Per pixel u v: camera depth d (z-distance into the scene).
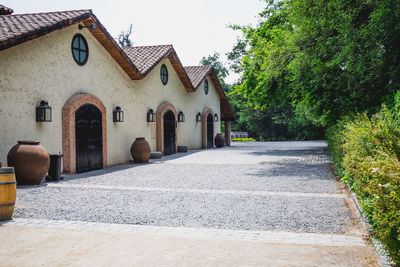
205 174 12.16
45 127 11.64
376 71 9.62
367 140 5.86
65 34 12.54
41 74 11.47
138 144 16.39
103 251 4.53
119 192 8.87
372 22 9.00
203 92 27.53
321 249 4.56
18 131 10.61
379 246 4.35
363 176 5.50
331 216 6.29
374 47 9.35
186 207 7.15
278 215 6.41
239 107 51.62
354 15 9.79
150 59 18.50
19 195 8.42
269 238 5.08
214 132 29.77
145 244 4.81
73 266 4.03
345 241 4.89
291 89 19.17
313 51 11.45
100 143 14.23
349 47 9.56
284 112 48.38
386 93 10.46
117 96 15.94
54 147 12.04
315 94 15.05
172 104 22.02
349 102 13.98
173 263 4.11
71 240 5.00
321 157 18.22
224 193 8.61
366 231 5.32
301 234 5.27
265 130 49.94
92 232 5.40
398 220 3.43
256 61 16.69
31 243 4.86
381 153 4.79
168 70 21.42
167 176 11.79
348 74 11.04
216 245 4.76
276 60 13.77
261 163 15.62
